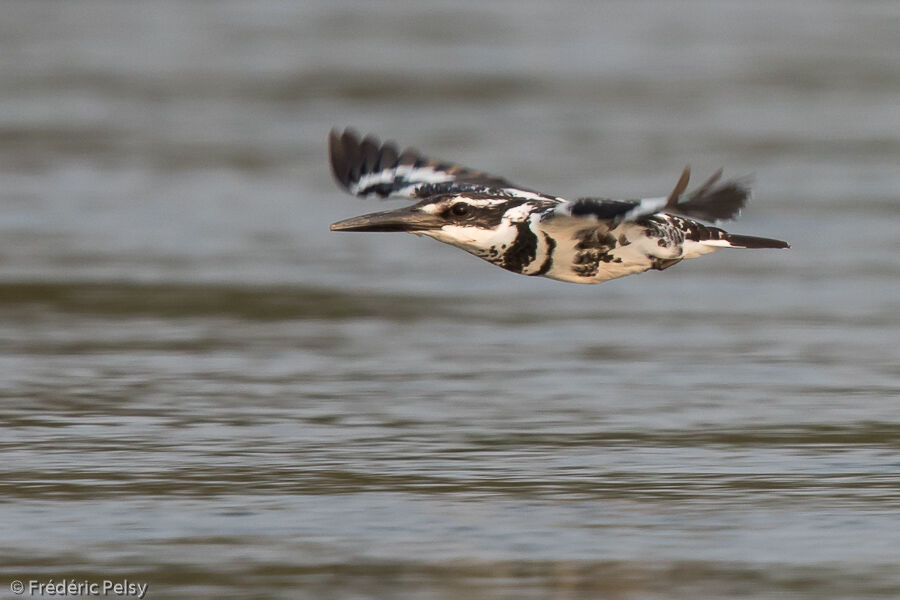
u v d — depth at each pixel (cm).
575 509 1202
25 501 1215
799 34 4253
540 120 3134
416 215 1198
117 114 3203
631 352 1733
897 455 1346
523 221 1191
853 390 1569
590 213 1092
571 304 1984
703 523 1170
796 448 1369
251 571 1069
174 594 1029
